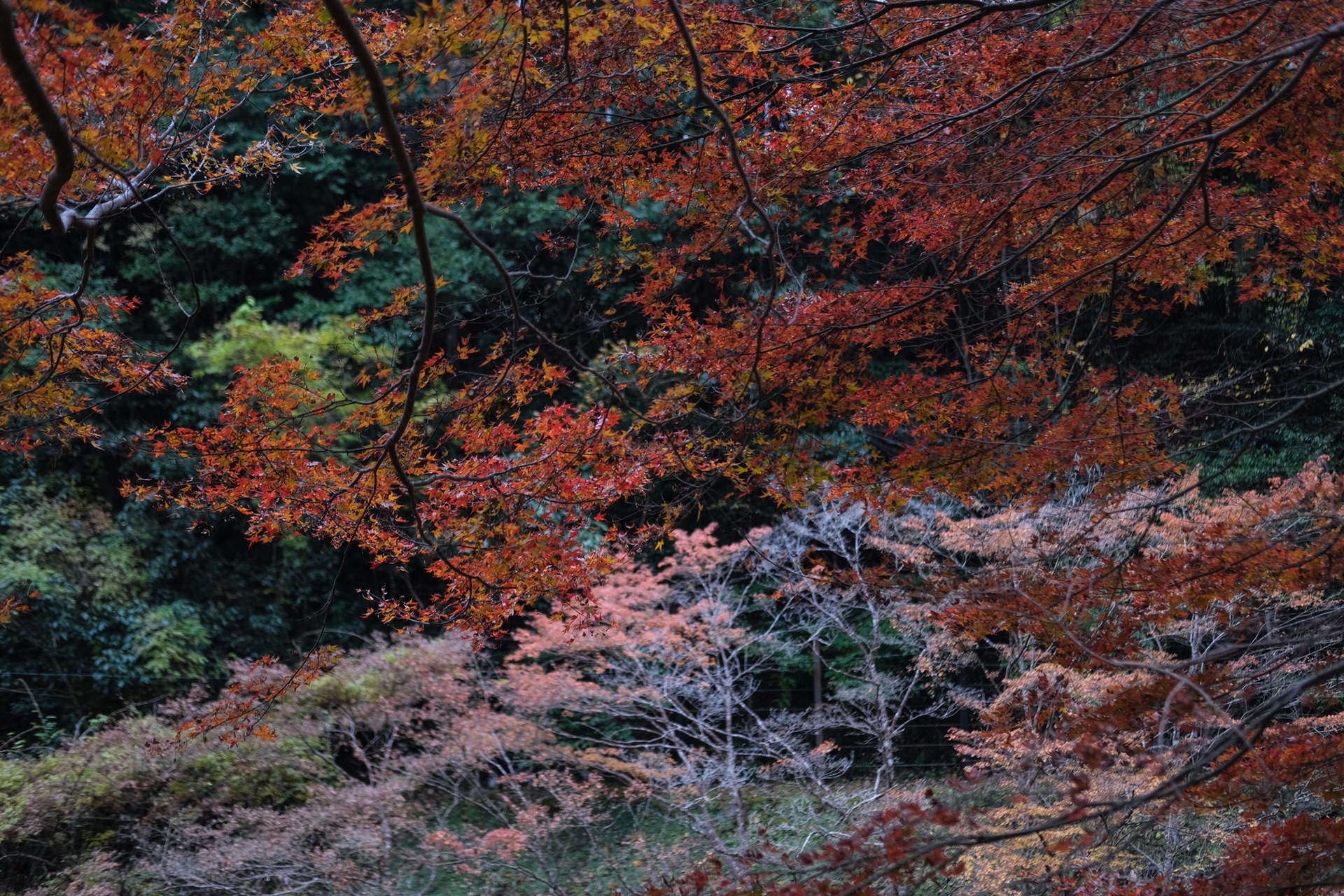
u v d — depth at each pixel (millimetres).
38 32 2697
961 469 4289
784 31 4367
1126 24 3783
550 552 3895
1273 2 3256
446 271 9820
